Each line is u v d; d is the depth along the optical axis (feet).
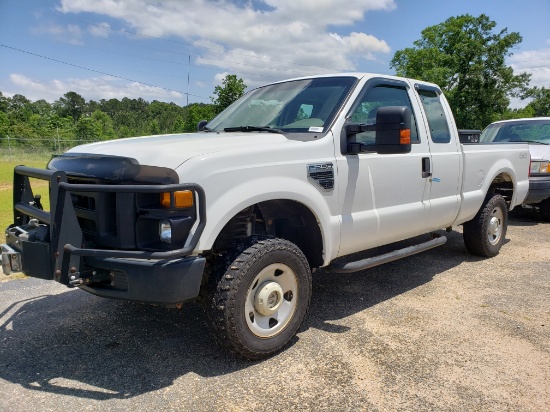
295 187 11.00
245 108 15.14
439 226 16.61
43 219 10.11
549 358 10.92
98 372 10.28
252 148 10.44
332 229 12.00
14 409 8.84
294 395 9.36
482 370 10.34
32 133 181.47
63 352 11.24
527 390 9.55
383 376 10.08
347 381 9.87
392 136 11.12
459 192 17.01
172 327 12.71
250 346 10.32
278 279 11.02
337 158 12.11
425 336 12.09
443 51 151.64
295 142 11.40
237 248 10.38
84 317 13.42
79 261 9.45
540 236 24.67
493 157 19.02
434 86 16.88
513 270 18.15
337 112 12.57
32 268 9.78
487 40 146.82
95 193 9.73
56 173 9.29
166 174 9.16
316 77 14.61
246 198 9.99
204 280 10.55
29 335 12.21
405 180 14.24
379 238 13.75
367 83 13.70
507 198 21.09
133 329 12.59
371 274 17.66
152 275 8.94
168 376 10.11
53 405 8.99
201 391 9.50
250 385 9.73
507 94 147.74
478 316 13.43
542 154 27.66
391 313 13.70
